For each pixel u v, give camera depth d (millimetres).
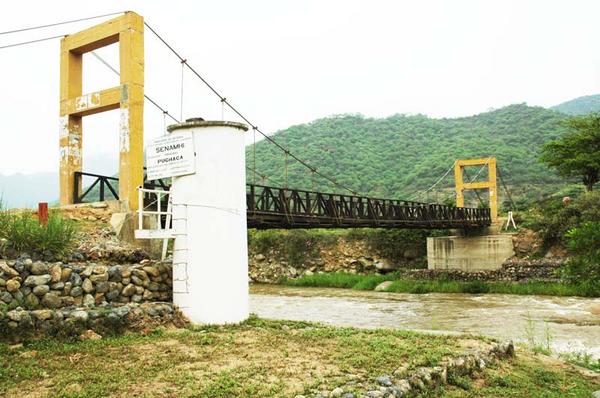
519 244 35438
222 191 10422
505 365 8930
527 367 9055
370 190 68250
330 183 66688
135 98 12992
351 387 6281
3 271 8031
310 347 8453
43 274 8555
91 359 7277
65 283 8797
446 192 65875
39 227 9352
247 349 8219
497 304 24938
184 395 5883
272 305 25844
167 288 10492
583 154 37656
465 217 37625
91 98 13758
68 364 6996
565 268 9703
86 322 8445
